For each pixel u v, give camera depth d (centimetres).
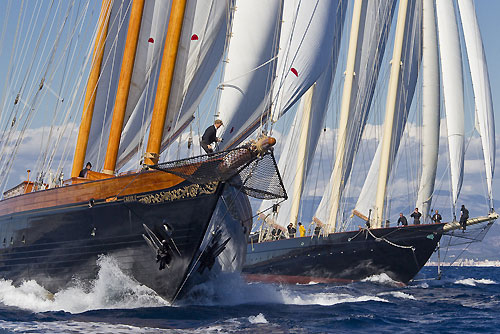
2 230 9262
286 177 16388
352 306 9125
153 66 10375
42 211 8444
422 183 16612
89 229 7981
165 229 7650
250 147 7088
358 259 14350
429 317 8406
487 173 14825
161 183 7600
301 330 6681
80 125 9938
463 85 16362
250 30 10806
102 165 10425
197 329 6412
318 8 12044
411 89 17450
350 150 16838
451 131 16038
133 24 9125
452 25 16650
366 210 17488
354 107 16925
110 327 6462
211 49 10425
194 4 9200
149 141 8412
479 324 7762
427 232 14188
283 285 13750
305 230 15250
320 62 12094
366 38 17250
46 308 8106
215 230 7969
